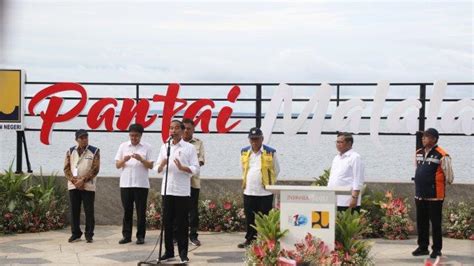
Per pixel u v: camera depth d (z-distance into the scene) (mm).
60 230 13688
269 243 8586
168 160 10219
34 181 14211
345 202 10641
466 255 11312
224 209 13656
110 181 14031
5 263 10555
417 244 12320
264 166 11430
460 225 12961
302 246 8477
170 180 10289
